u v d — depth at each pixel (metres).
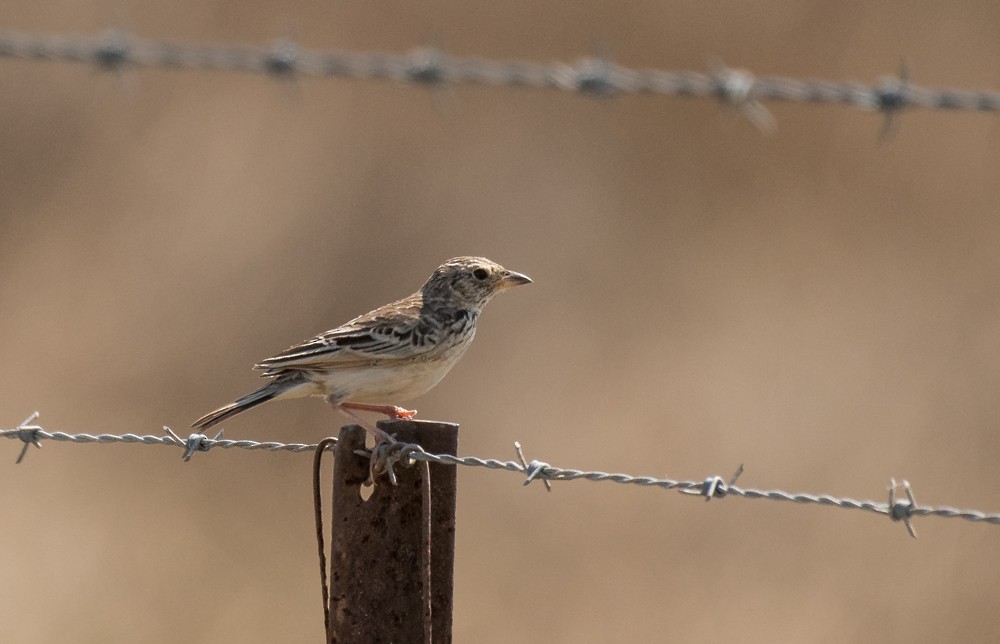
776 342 19.88
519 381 19.89
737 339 20.06
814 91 6.39
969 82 22.39
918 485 17.67
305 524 16.94
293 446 6.67
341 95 22.41
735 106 6.34
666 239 21.69
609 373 19.88
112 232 21.56
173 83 22.27
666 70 22.59
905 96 6.30
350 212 21.98
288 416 18.36
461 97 22.47
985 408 18.78
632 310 20.92
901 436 18.44
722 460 18.42
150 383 20.03
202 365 20.42
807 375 19.31
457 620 15.26
